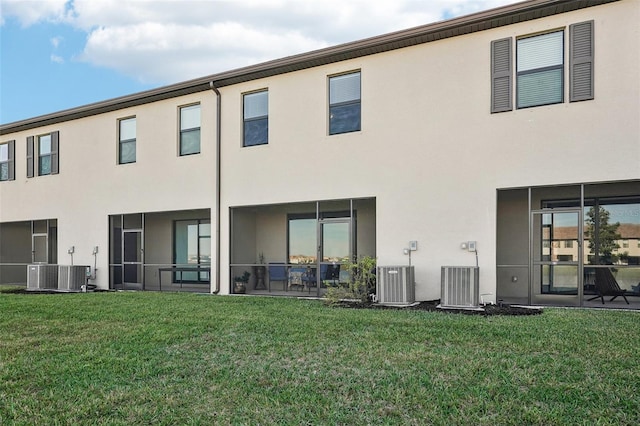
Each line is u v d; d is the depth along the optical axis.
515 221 10.28
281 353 5.12
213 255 11.77
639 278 9.31
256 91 11.46
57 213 14.70
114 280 13.73
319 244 10.78
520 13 8.34
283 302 9.45
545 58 8.39
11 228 16.97
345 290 9.60
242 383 4.15
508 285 10.26
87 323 7.06
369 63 9.98
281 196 10.91
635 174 7.61
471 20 8.71
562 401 3.59
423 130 9.38
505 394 3.75
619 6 7.80
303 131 10.71
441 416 3.36
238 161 11.52
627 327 6.17
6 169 16.12
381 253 9.66
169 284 14.70
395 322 6.77
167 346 5.55
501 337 5.66
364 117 10.00
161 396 3.84
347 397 3.78
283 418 3.38
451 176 9.08
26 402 3.75
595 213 9.71
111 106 13.45
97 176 13.88
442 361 4.68
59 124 14.81
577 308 8.17
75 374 4.46
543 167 8.29
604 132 7.84
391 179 9.66
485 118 8.81
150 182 12.85
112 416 3.45
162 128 12.73
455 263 8.97
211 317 7.42
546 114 8.30
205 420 3.35
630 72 7.69
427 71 9.38
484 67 8.86
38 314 8.00
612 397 3.63
